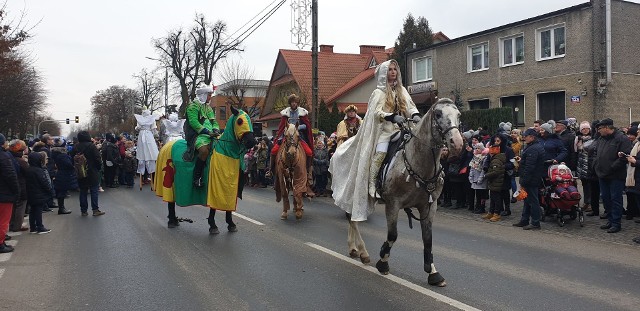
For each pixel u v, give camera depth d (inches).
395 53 1320.1
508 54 941.2
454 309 206.8
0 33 764.6
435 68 1089.4
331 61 1514.5
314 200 579.2
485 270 268.4
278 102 1626.5
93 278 257.8
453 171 475.2
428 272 240.2
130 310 210.2
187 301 220.4
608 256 300.4
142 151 729.0
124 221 434.0
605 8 782.5
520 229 388.2
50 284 248.5
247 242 340.2
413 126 240.4
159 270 270.8
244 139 353.1
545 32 871.1
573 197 378.6
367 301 217.3
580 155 442.9
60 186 479.2
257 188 729.0
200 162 373.4
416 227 394.3
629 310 207.0
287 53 1525.6
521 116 918.4
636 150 354.0
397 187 233.0
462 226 403.9
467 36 1006.4
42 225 386.6
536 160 378.3
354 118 420.2
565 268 272.8
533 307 209.8
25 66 1216.2
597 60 788.0
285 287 238.2
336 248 320.2
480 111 883.4
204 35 1953.7
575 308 208.8
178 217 450.3
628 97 805.9
